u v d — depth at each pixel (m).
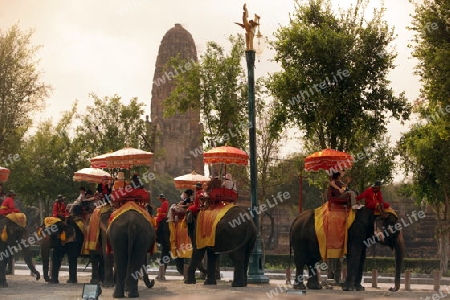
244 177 50.84
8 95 44.81
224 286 24.06
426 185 50.06
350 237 22.48
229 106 37.50
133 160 22.94
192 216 24.47
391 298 19.39
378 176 39.44
